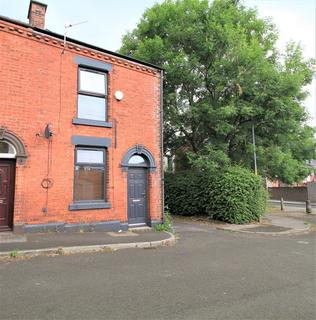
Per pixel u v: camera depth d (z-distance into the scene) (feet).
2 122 31.68
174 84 58.70
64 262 24.14
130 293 17.79
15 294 17.25
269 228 47.06
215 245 33.47
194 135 62.39
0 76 31.96
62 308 15.49
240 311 15.48
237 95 56.29
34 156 33.30
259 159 60.08
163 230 40.91
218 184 53.36
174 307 15.85
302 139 70.54
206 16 56.95
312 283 20.27
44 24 39.45
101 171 38.83
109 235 34.94
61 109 35.63
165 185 65.21
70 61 36.94
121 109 40.55
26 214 32.48
